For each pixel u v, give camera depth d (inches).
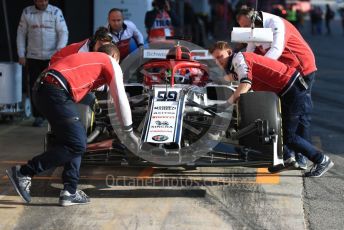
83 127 788.0
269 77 861.2
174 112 842.2
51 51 1343.5
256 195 853.2
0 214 784.9
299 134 956.0
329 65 2699.3
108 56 785.6
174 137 807.7
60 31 1344.7
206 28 4188.0
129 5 1782.7
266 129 823.1
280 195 852.6
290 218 764.6
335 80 2161.7
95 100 909.8
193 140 885.8
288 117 883.4
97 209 801.6
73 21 1726.1
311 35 5398.6
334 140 1207.6
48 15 1331.2
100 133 903.7
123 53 1233.4
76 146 776.9
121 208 804.0
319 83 2073.1
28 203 824.9
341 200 834.8
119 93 775.1
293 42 942.4
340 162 1035.3
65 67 771.4
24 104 1432.1
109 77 779.4
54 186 900.0
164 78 976.3
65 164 807.7
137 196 852.0
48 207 809.5
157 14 1664.6
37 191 876.0
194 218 765.9
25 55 1413.6
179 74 989.2
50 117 769.6
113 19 1218.0
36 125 1358.3
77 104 844.6
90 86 782.5
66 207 808.9
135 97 959.6
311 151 906.1
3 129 1332.4
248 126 828.6
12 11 1701.5
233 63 861.2
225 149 863.1
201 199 837.2
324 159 913.5
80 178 938.1
